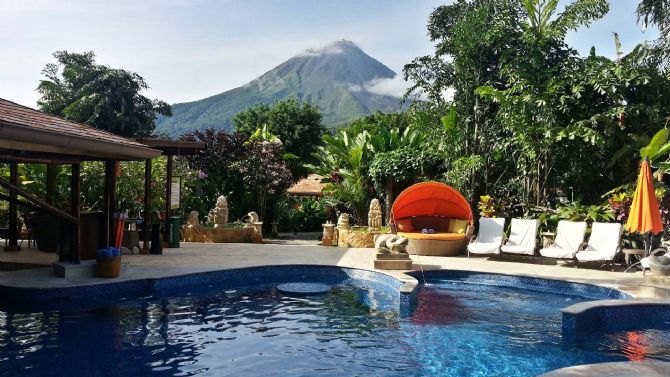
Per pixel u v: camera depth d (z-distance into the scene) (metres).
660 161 13.45
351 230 14.69
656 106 13.03
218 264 10.39
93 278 8.42
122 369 4.86
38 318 6.66
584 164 13.51
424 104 17.09
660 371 3.88
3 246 12.55
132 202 14.85
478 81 15.27
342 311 7.53
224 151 20.25
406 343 5.98
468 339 6.17
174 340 5.88
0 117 6.21
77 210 8.71
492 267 10.73
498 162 15.62
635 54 14.15
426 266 10.74
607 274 9.92
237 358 5.32
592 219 12.26
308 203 23.78
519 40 14.52
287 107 37.94
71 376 4.62
